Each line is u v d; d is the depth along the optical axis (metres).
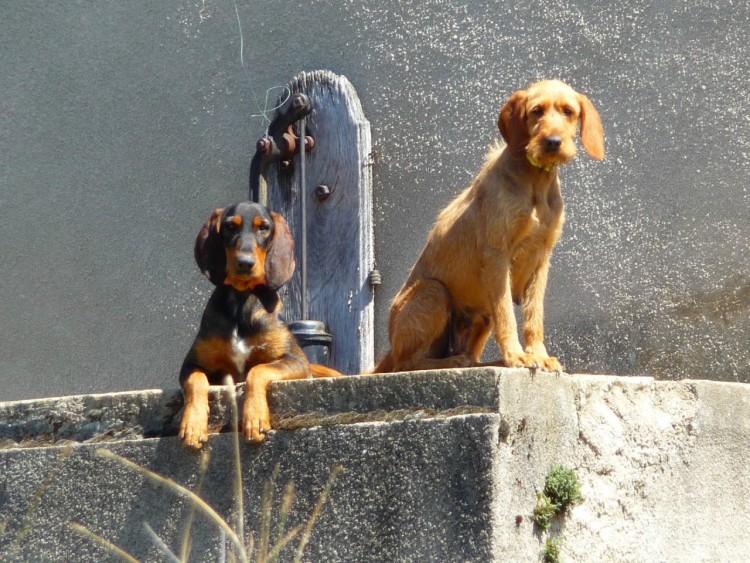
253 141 13.72
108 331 14.41
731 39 11.45
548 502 8.09
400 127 12.77
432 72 12.69
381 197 12.75
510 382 7.97
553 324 11.78
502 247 9.57
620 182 11.71
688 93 11.55
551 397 8.41
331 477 8.24
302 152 12.83
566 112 9.45
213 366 9.56
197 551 8.55
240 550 7.76
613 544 8.60
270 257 9.44
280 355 9.45
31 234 14.99
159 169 14.34
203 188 14.01
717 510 9.38
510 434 7.90
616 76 11.84
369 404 8.27
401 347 10.14
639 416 9.09
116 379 14.28
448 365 9.84
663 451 9.16
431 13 12.78
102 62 14.83
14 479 9.25
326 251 12.77
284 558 8.24
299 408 8.49
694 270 11.30
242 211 9.35
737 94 11.35
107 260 14.52
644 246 11.53
